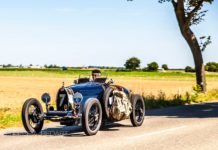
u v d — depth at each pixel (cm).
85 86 1105
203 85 2900
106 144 895
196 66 2911
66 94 1067
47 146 875
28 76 10750
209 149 833
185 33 2852
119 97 1131
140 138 981
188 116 1526
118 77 10700
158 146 868
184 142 919
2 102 2345
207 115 1565
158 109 1883
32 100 1075
